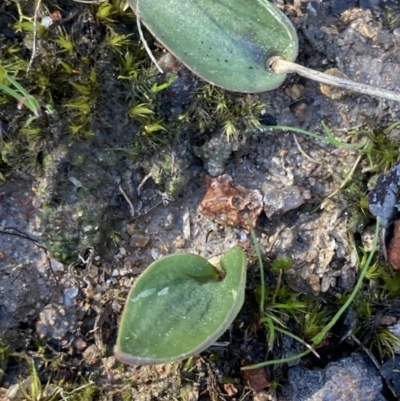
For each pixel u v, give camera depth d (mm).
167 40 124
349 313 138
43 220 129
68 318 134
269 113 134
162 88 127
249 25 126
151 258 136
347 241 137
